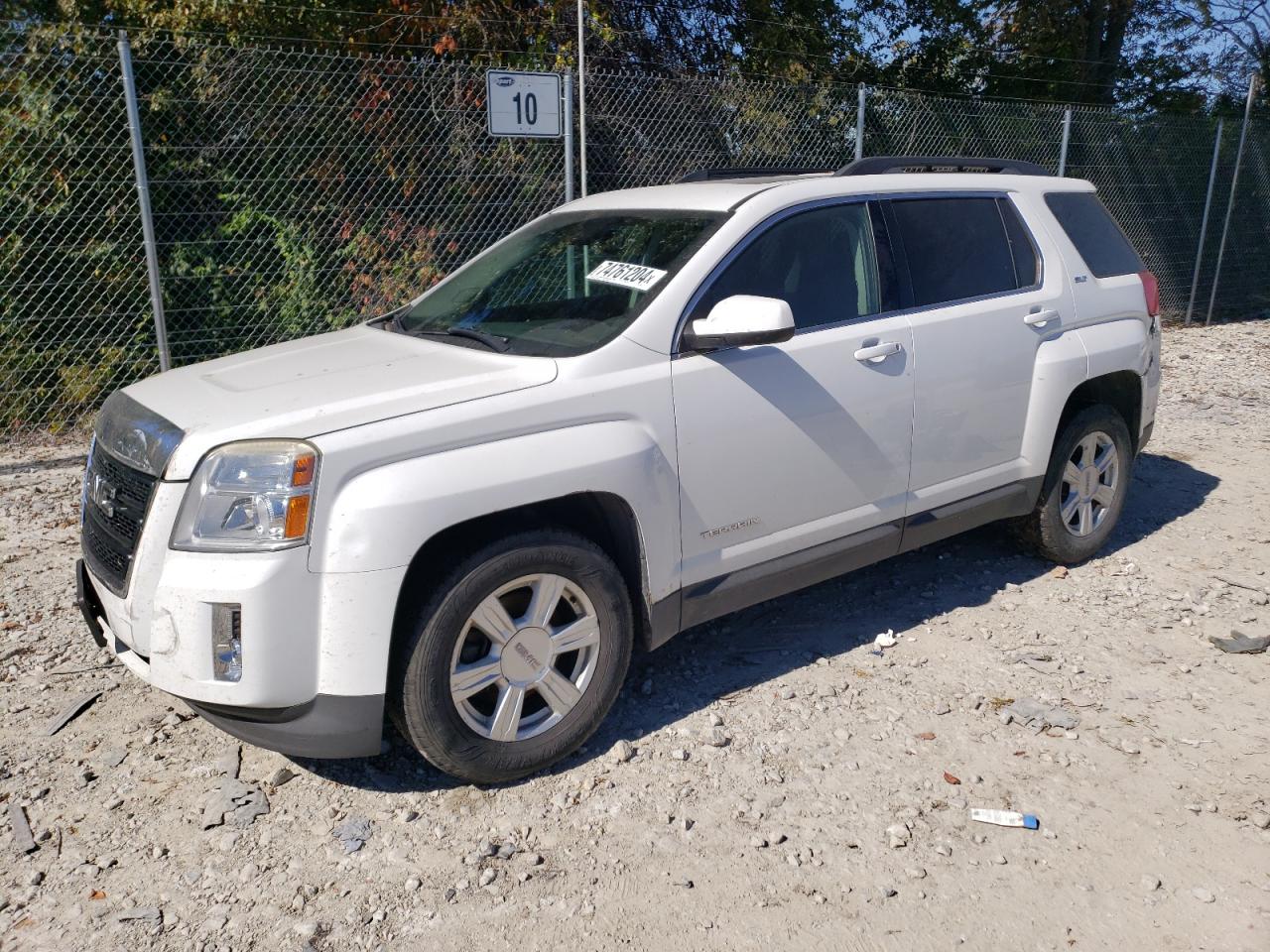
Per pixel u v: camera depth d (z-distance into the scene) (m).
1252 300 13.87
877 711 3.87
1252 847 3.11
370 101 8.27
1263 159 13.35
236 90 7.93
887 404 4.13
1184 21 17.06
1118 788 3.40
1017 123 11.22
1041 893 2.93
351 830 3.19
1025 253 4.79
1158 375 5.46
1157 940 2.75
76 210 7.82
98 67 7.59
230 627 2.94
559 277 4.06
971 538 5.59
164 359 7.23
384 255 8.57
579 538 3.37
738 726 3.77
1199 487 6.56
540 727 3.41
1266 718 3.81
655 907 2.87
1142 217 12.48
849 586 5.01
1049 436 4.79
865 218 4.23
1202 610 4.73
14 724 3.78
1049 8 14.91
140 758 3.58
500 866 3.04
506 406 3.22
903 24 14.39
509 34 9.95
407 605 3.17
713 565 3.76
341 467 2.97
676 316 3.62
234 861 3.05
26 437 7.78
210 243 8.19
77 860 3.06
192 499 2.98
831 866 3.04
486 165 8.67
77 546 5.57
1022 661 4.25
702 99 9.31
